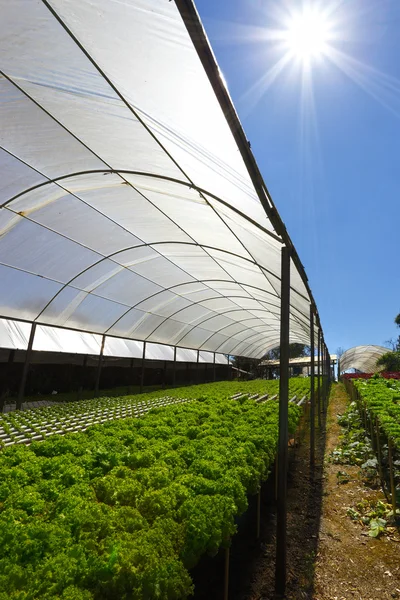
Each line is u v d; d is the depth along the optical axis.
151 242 10.94
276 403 10.83
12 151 6.15
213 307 20.83
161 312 19.20
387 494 6.99
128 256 11.95
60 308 13.77
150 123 4.57
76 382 21.31
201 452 5.02
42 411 11.10
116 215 8.88
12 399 17.00
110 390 22.95
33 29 3.61
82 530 2.68
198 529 2.89
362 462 9.14
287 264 5.13
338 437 12.20
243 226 6.73
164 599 2.22
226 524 3.22
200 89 3.37
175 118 4.14
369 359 56.00
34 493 3.30
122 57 3.60
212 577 4.38
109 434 6.02
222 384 24.17
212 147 4.20
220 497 3.45
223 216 6.91
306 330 21.22
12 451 4.69
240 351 39.84
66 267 11.43
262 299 17.31
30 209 8.13
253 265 10.41
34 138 5.73
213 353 34.97
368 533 5.52
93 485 3.69
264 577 4.52
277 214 4.19
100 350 17.53
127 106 4.42
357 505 6.68
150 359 22.22
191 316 21.73
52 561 2.20
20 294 11.70
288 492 7.40
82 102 4.65
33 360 18.41
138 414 10.77
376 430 8.91
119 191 7.51
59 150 6.04
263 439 5.85
